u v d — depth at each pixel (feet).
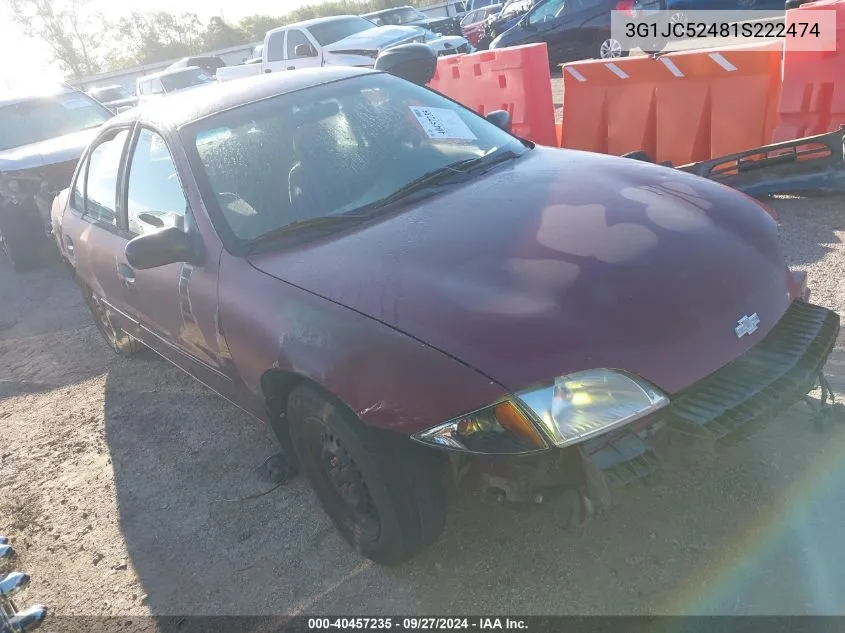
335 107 10.94
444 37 49.21
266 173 9.85
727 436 6.59
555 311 6.86
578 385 6.44
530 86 23.03
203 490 10.98
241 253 9.05
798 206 16.87
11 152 25.80
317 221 9.23
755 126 17.87
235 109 10.70
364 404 7.04
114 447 12.93
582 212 8.37
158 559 9.69
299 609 8.25
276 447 11.69
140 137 11.59
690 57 18.29
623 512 8.38
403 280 7.61
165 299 10.51
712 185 9.29
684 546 7.78
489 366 6.50
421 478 7.28
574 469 6.43
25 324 21.31
